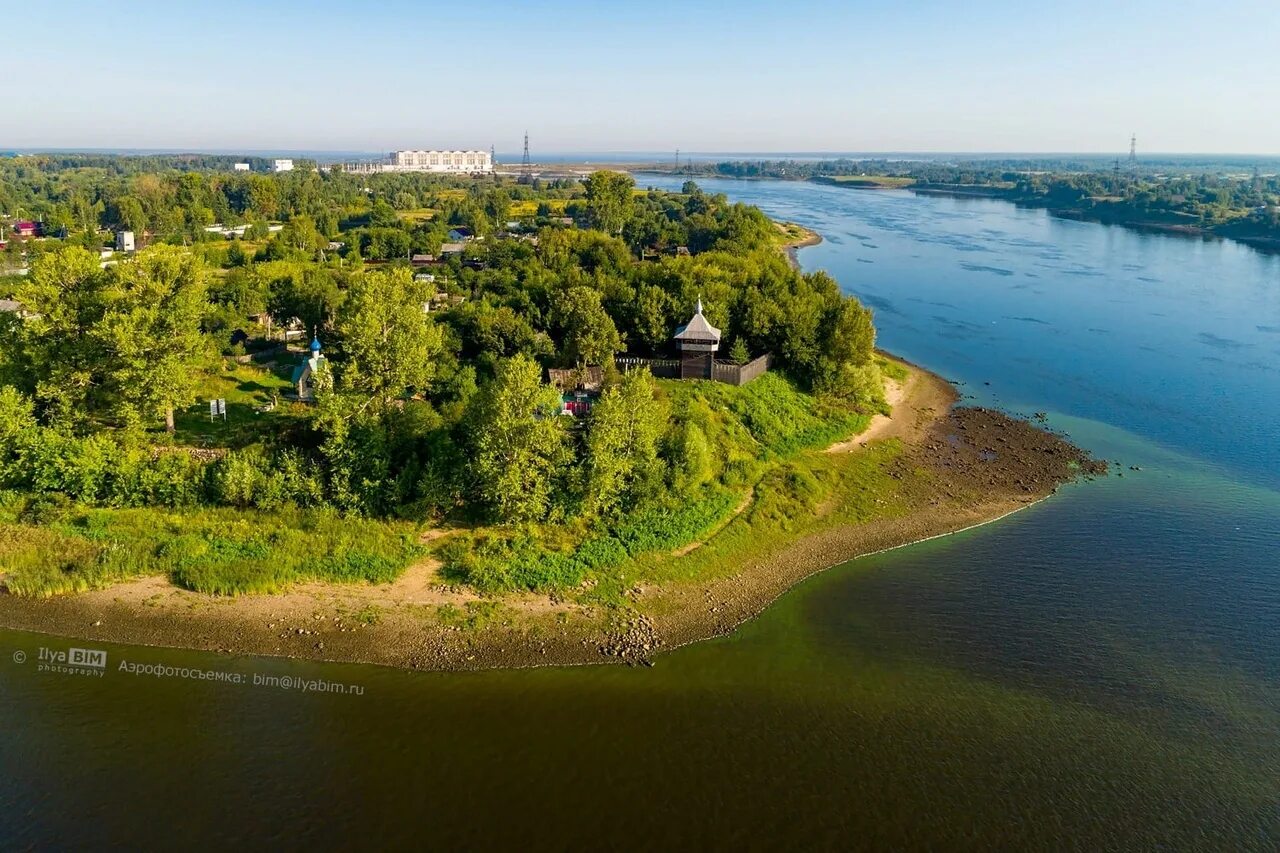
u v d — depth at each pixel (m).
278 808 33.16
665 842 32.22
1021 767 36.59
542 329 86.44
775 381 78.62
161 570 47.81
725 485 60.84
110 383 58.16
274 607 45.38
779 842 32.41
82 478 52.75
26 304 58.03
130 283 59.78
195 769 34.97
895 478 66.44
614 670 42.47
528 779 35.09
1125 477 67.62
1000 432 77.06
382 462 53.34
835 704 40.47
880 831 33.06
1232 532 58.06
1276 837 33.19
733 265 102.94
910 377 92.50
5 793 33.50
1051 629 46.81
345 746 36.53
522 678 41.47
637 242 179.12
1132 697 41.31
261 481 52.72
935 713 40.00
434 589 47.53
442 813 33.16
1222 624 47.19
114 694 39.06
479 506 54.34
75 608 44.81
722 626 46.94
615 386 58.44
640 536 52.97
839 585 51.62
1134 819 33.94
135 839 31.58
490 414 53.53
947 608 49.03
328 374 56.56
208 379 74.44
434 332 67.38
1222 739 38.47
